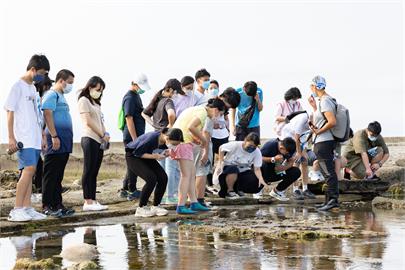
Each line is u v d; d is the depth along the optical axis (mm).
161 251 6281
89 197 9086
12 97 7754
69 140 8430
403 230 7633
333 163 9906
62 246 6605
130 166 8914
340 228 7793
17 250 6379
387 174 12805
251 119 11250
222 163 10516
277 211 9672
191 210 9273
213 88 10805
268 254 6098
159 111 9773
